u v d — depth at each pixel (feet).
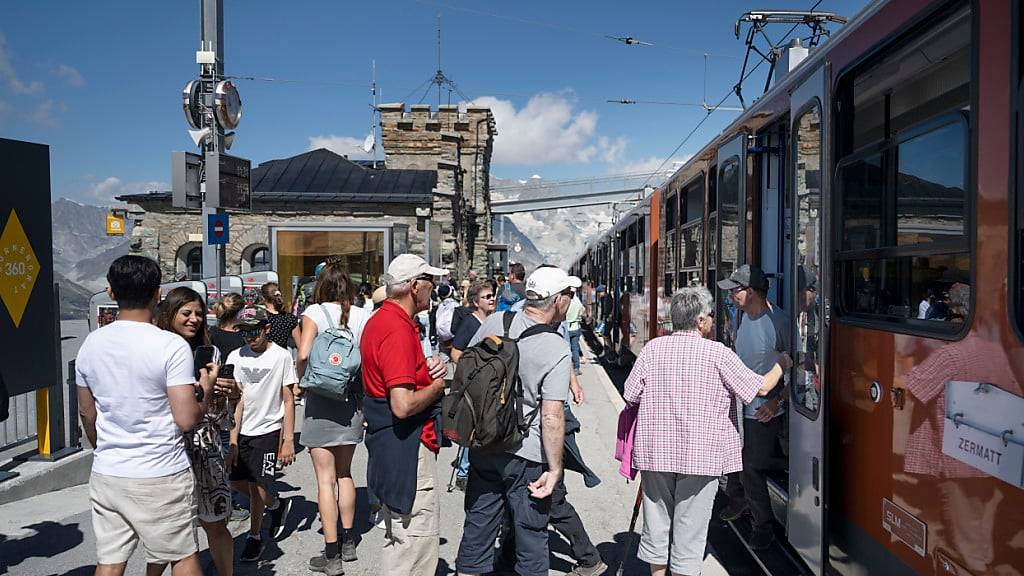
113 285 11.59
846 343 12.36
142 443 11.46
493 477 13.58
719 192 21.16
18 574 16.87
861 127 12.44
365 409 14.05
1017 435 8.21
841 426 12.51
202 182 31.35
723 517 18.78
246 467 17.53
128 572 17.29
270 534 19.45
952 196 9.61
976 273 9.04
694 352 13.67
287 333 25.00
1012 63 8.55
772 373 13.75
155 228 70.74
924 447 10.06
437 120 112.06
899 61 11.25
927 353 10.03
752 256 18.84
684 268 27.68
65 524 20.35
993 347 8.70
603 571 16.60
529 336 13.60
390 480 13.76
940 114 9.92
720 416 13.62
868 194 11.89
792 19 27.14
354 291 19.31
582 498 23.22
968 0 9.44
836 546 12.67
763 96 17.49
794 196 14.70
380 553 18.40
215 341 18.94
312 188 74.38
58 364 25.02
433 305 32.35
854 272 12.37
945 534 9.53
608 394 42.91
